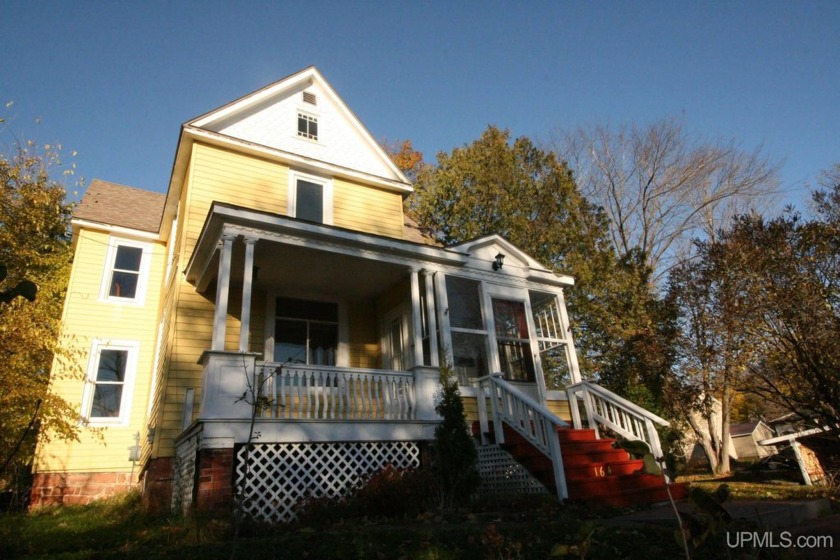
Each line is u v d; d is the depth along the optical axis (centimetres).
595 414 1026
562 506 686
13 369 964
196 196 1058
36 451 1040
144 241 1315
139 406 1167
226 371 716
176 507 753
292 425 737
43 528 670
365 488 694
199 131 1097
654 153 2280
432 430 847
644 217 2275
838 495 786
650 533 488
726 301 1014
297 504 698
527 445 809
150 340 1231
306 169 1225
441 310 1005
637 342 1312
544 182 2002
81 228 1255
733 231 1024
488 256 1124
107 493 1075
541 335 1237
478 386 939
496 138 2092
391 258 979
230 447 677
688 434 2033
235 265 950
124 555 445
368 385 838
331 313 1144
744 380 1058
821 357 837
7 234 1295
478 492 820
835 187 917
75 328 1166
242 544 461
